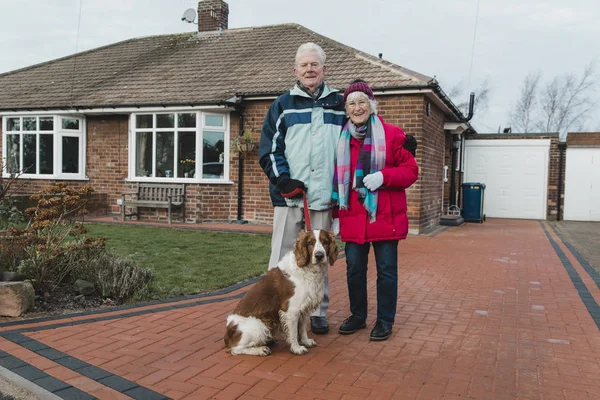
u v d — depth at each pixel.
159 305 5.06
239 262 7.30
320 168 4.13
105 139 13.91
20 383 3.11
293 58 13.84
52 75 16.33
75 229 6.07
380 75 11.53
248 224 12.55
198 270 6.70
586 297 5.58
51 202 5.68
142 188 13.23
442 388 3.17
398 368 3.49
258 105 12.36
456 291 5.86
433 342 4.05
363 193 4.02
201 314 4.75
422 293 5.75
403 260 7.92
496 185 17.36
